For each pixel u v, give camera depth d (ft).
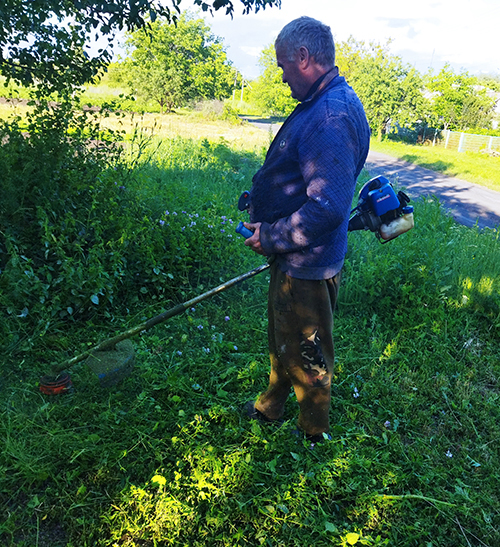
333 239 7.52
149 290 13.41
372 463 8.31
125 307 12.75
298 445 8.59
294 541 6.86
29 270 11.54
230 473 7.64
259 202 7.82
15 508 7.01
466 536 7.33
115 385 9.53
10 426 8.10
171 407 9.28
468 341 13.03
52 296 11.57
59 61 14.76
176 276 13.96
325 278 7.66
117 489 7.42
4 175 12.38
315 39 7.01
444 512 7.56
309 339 7.88
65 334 11.16
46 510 6.97
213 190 23.02
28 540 6.57
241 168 31.37
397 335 12.91
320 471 7.89
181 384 9.77
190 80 90.79
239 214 18.61
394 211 8.04
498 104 122.62
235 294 14.17
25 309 10.75
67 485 7.41
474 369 11.82
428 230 19.38
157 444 8.28
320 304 7.77
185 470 7.87
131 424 8.68
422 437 9.36
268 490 7.63
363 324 13.39
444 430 9.64
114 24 12.86
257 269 8.35
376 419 9.62
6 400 8.89
